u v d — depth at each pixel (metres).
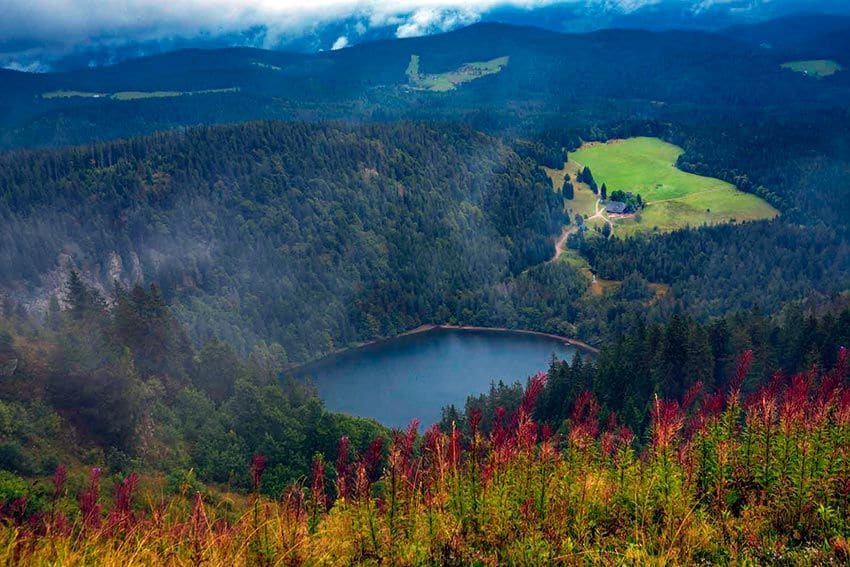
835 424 13.14
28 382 62.41
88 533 11.28
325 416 74.94
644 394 82.94
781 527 11.84
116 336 81.38
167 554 10.86
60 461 54.22
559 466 12.98
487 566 11.19
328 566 10.95
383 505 11.97
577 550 11.25
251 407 75.38
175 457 65.69
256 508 11.58
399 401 137.25
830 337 84.31
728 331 95.31
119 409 64.19
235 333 156.62
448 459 12.63
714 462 13.23
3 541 10.65
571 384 84.75
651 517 11.94
